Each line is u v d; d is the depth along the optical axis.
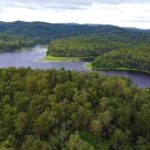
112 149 88.06
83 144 81.25
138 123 93.62
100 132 90.31
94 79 112.00
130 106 99.12
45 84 104.50
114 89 106.88
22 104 98.69
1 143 85.88
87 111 91.88
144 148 87.06
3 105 100.81
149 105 97.06
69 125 91.56
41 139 89.31
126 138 88.69
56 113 91.75
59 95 99.44
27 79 109.06
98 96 103.25
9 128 92.75
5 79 113.50
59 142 86.75
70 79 111.81
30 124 92.06
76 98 97.62
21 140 90.31
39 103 96.56
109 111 92.19
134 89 112.38
